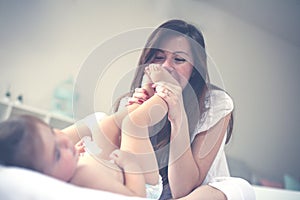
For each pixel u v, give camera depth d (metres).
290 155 1.37
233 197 0.62
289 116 1.41
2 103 1.28
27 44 1.37
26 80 1.35
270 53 1.42
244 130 1.33
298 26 1.40
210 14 1.34
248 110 1.35
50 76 1.35
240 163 1.29
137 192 0.52
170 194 0.61
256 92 1.35
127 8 1.32
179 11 1.32
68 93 1.30
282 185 1.30
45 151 0.47
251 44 1.39
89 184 0.50
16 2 1.36
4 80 1.34
